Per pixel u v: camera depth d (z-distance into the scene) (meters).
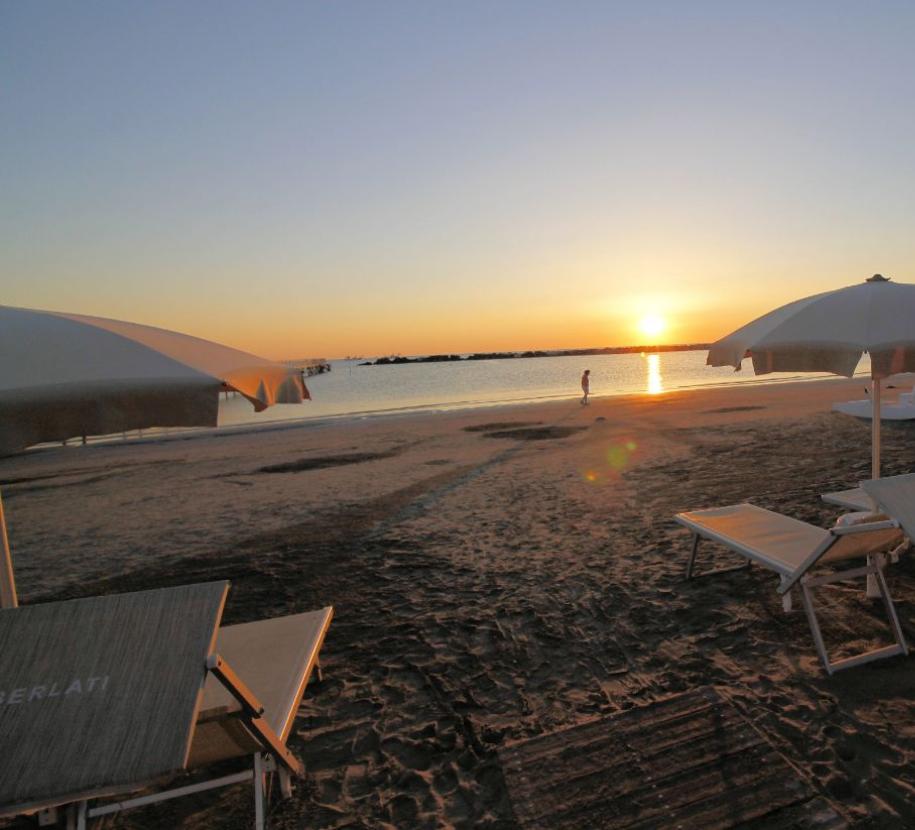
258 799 2.00
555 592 4.27
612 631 3.60
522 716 2.80
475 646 3.55
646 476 8.21
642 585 4.27
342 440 15.08
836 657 3.12
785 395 22.06
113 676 1.62
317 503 7.77
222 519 7.23
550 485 7.99
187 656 1.65
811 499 6.32
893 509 2.76
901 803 2.08
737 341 3.62
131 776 1.48
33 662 1.63
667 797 2.14
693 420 14.83
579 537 5.54
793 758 2.35
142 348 1.94
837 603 3.73
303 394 2.86
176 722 1.55
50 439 1.65
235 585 4.84
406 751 2.62
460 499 7.46
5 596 2.38
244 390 2.16
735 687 2.88
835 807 2.06
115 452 15.52
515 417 18.88
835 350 2.95
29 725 1.55
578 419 16.98
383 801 2.32
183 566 5.47
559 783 2.27
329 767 2.55
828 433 11.09
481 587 4.46
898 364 2.96
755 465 8.46
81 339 1.88
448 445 12.98
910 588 3.86
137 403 1.75
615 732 2.55
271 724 2.11
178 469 11.73
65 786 1.47
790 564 3.17
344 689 3.17
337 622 4.01
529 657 3.37
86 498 9.25
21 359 1.73
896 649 3.09
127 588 5.01
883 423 11.78
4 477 12.27
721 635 3.44
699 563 4.61
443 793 2.33
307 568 5.16
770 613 3.68
